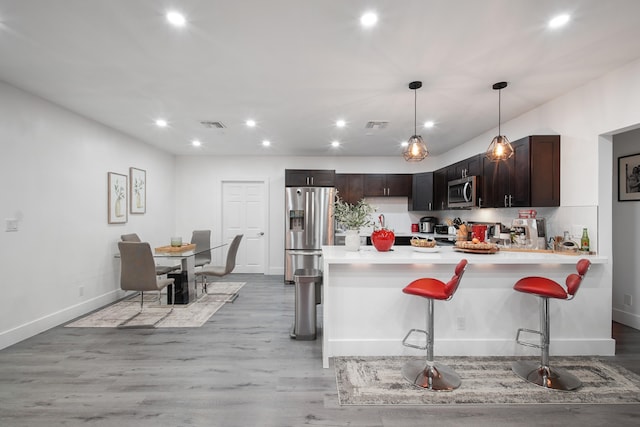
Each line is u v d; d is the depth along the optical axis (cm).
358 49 217
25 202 292
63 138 335
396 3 169
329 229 534
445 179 502
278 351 271
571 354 261
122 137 438
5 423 176
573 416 184
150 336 302
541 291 213
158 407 192
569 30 194
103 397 202
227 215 607
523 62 234
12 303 280
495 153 281
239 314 367
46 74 255
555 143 299
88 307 371
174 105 327
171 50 218
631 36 200
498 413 187
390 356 261
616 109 245
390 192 582
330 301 262
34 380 221
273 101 315
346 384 218
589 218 268
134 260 339
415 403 197
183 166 598
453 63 236
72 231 348
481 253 269
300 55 225
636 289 315
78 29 193
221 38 204
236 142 493
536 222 304
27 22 185
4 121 272
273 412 188
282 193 602
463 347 261
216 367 242
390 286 262
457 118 366
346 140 477
